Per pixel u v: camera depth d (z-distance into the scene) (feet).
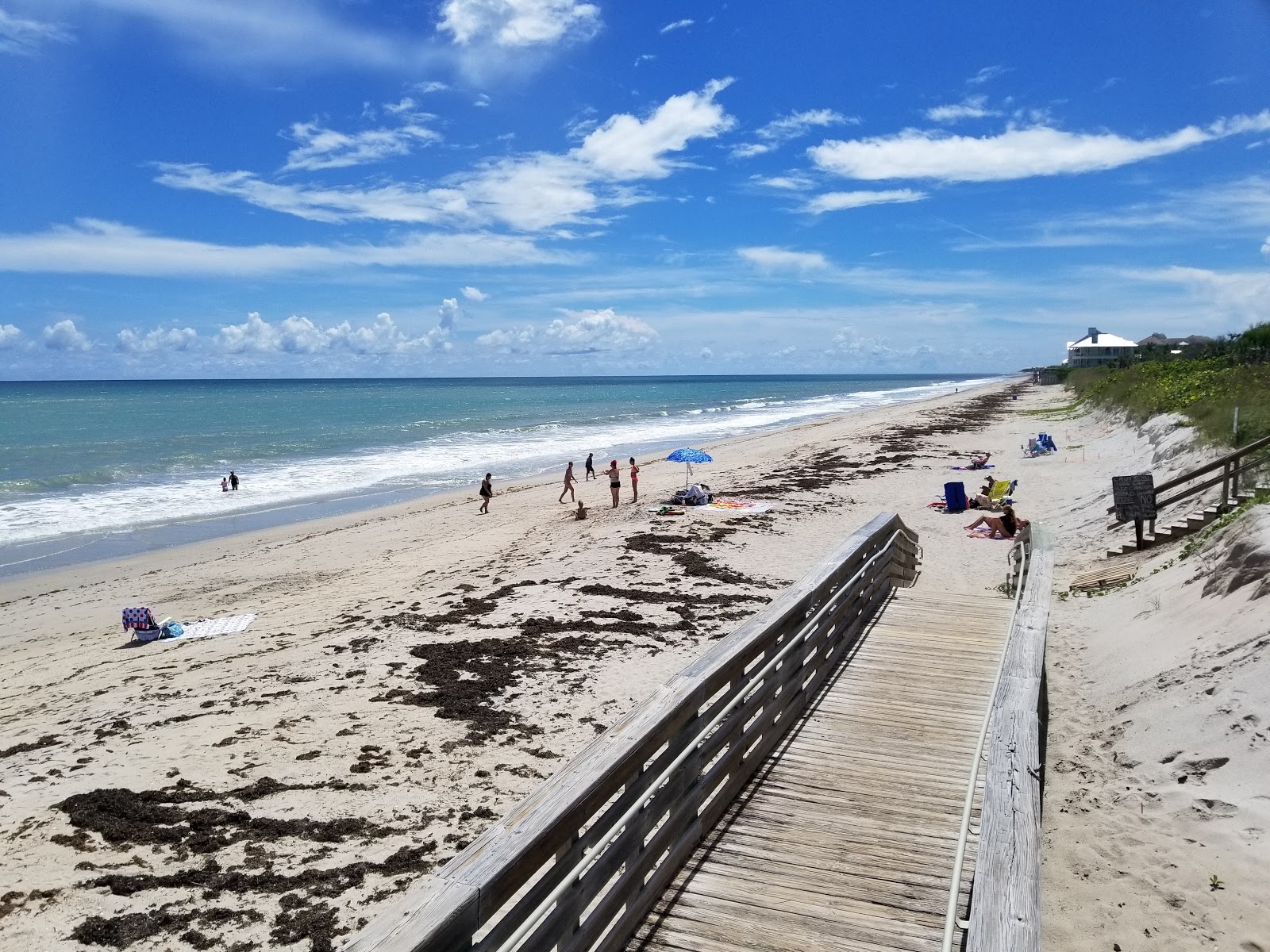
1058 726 23.93
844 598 27.45
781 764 19.58
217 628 43.73
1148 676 23.93
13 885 18.88
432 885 8.79
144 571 60.75
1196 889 15.52
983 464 91.04
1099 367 264.52
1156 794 18.58
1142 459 69.31
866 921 13.69
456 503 87.04
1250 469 41.57
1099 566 41.57
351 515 83.05
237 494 96.68
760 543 57.36
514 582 48.62
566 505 81.10
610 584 47.01
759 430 183.73
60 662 39.81
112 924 17.39
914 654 27.73
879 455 109.09
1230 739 18.61
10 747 27.71
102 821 21.76
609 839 12.03
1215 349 210.79
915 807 17.54
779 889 14.58
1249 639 21.38
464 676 32.53
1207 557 29.01
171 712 30.09
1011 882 11.12
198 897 18.37
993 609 33.47
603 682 31.45
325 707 29.81
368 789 23.38
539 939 10.20
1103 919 15.51
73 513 84.84
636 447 147.13
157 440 161.17
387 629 39.91
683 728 14.90
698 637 36.99
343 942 16.71
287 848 20.36
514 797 22.82
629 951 12.91
